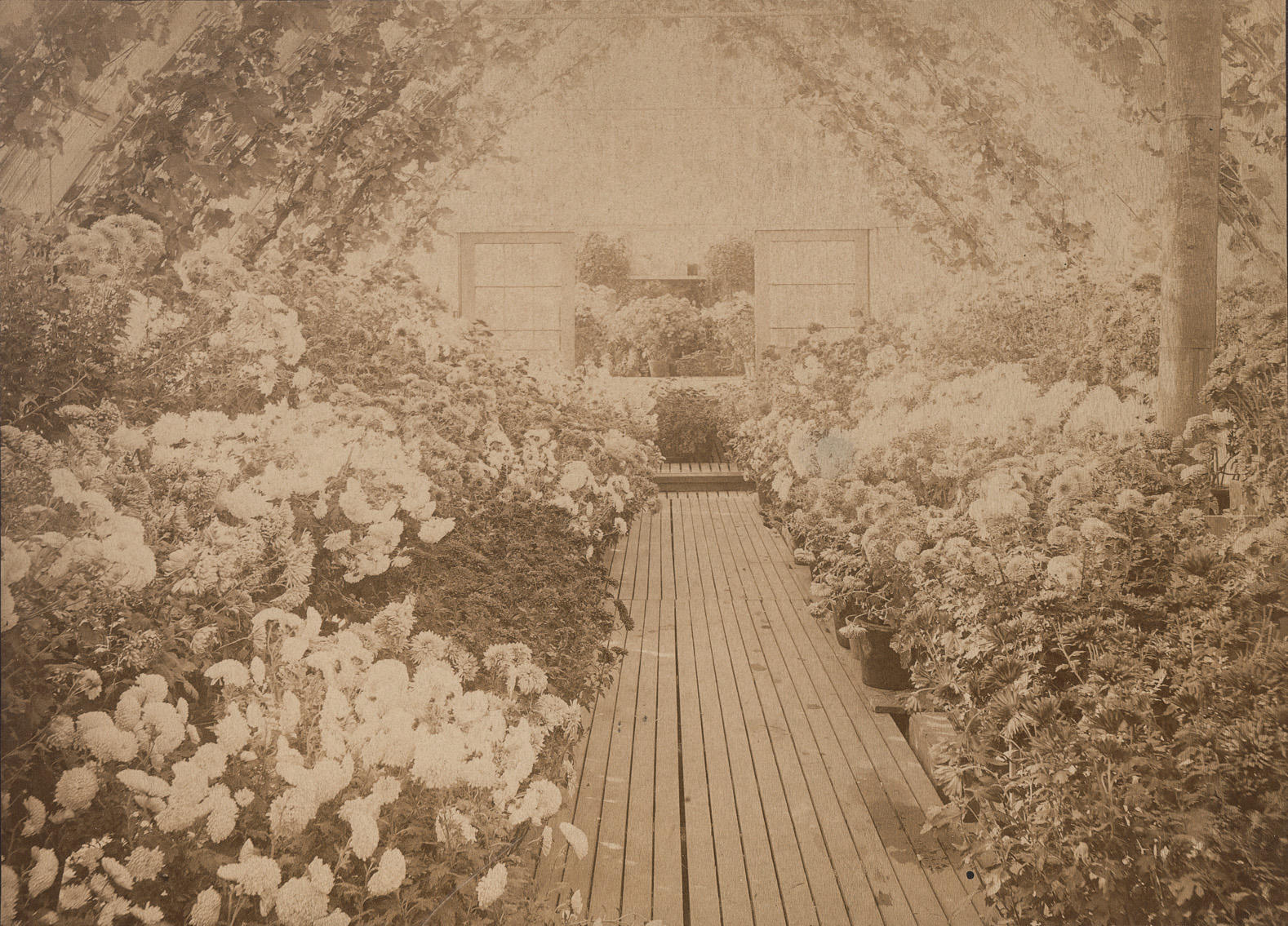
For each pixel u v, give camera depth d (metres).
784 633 4.64
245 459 2.22
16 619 1.57
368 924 1.53
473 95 5.98
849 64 6.04
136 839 1.49
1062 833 1.81
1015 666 2.04
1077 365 3.92
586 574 3.28
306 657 1.88
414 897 1.61
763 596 5.30
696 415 9.53
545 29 5.83
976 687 2.20
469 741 1.77
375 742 1.63
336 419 2.78
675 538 6.84
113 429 2.16
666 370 10.48
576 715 2.30
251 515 2.00
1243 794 1.59
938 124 5.48
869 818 2.83
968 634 2.34
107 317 2.35
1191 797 1.62
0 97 2.89
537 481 3.58
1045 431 2.98
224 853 1.55
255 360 2.76
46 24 2.91
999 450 3.04
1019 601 2.22
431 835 1.73
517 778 1.79
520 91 6.24
